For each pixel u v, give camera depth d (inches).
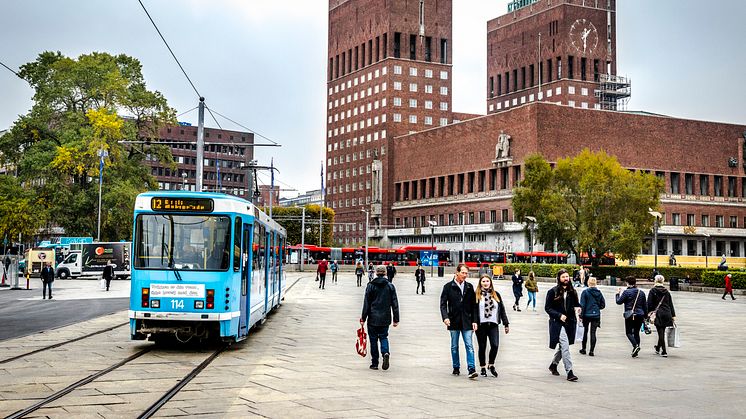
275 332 908.0
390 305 615.2
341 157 6953.7
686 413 442.3
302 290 2081.7
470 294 577.3
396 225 6141.7
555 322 577.6
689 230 4913.9
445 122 6441.9
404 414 426.6
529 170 3297.2
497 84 7190.0
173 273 694.5
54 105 2876.5
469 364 569.9
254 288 814.5
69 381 523.5
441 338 882.1
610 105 6540.4
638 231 3085.6
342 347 761.6
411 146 5979.3
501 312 589.3
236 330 709.9
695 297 2048.5
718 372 627.2
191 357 662.5
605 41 6574.8
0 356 656.4
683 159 5068.9
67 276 2623.0
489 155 5049.2
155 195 708.7
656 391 522.3
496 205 4958.2
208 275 695.7
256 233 828.6
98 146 2699.3
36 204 2753.4
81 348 719.7
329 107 7204.7
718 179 5231.3
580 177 3198.8
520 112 4758.9
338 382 537.3
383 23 6392.7
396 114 6279.5
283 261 1400.1
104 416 407.2
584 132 4749.0
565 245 3260.3
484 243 5054.1
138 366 603.2
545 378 578.9
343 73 7003.0
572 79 6441.9
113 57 3129.9
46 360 633.6
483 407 452.4
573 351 786.8
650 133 4970.5
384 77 6314.0
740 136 5329.7
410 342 833.5
